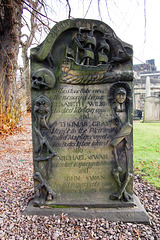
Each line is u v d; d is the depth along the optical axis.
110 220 2.36
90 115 2.52
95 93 2.51
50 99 2.50
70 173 2.54
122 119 2.52
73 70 2.44
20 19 7.48
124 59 2.47
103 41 2.47
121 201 2.50
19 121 8.47
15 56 7.75
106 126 2.53
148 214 2.50
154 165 4.27
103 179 2.55
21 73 9.75
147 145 5.89
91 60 2.49
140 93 20.64
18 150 5.45
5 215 2.42
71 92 2.50
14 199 2.79
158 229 2.22
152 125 9.99
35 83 2.44
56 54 2.46
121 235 2.11
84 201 2.53
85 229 2.19
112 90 2.49
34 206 2.52
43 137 2.49
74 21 2.43
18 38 7.77
